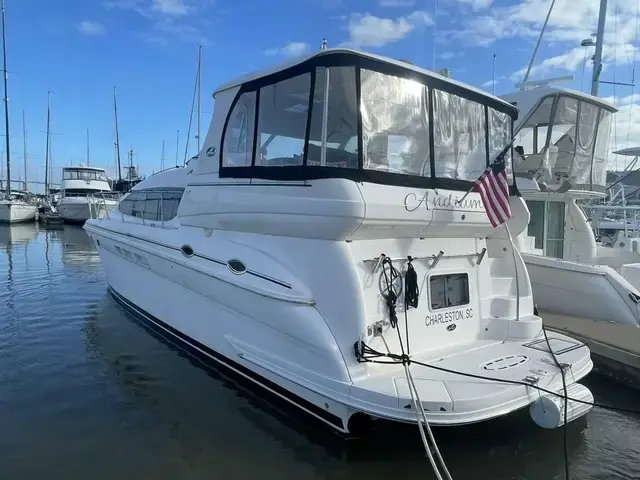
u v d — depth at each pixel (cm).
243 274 509
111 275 936
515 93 884
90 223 984
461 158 511
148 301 756
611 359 592
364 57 426
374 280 446
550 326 677
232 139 535
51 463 416
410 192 442
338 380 407
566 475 395
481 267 535
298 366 446
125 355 663
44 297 1030
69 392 556
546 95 838
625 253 941
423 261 484
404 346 462
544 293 768
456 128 506
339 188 411
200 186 587
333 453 429
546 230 923
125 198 905
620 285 694
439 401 372
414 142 464
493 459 423
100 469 408
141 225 765
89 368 627
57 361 652
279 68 466
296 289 450
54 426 479
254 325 502
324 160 426
